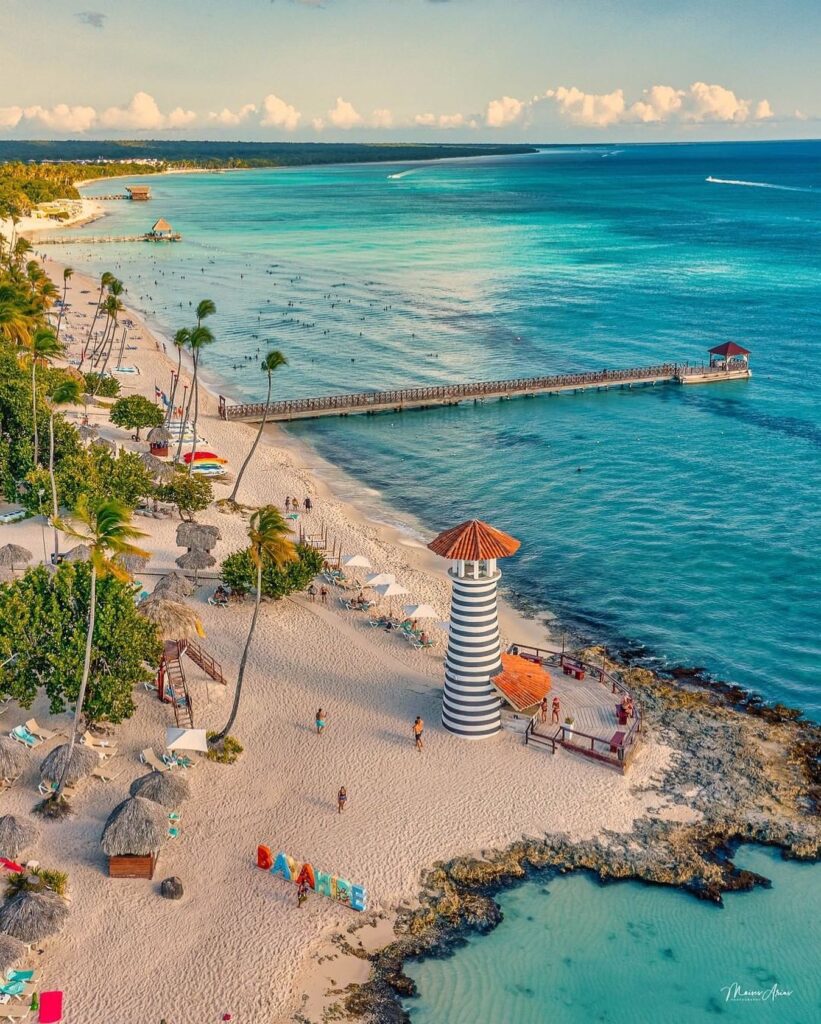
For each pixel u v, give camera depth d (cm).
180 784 4691
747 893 4403
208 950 3953
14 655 5138
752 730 5644
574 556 8288
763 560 8144
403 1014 3728
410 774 5106
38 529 7962
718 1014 3781
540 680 5572
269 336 16988
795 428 11900
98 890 4244
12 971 3766
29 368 10012
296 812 4797
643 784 5084
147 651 5338
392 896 4297
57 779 4731
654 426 12112
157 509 8675
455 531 5378
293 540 8194
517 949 4066
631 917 4259
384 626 6712
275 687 5928
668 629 7000
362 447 11406
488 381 14012
